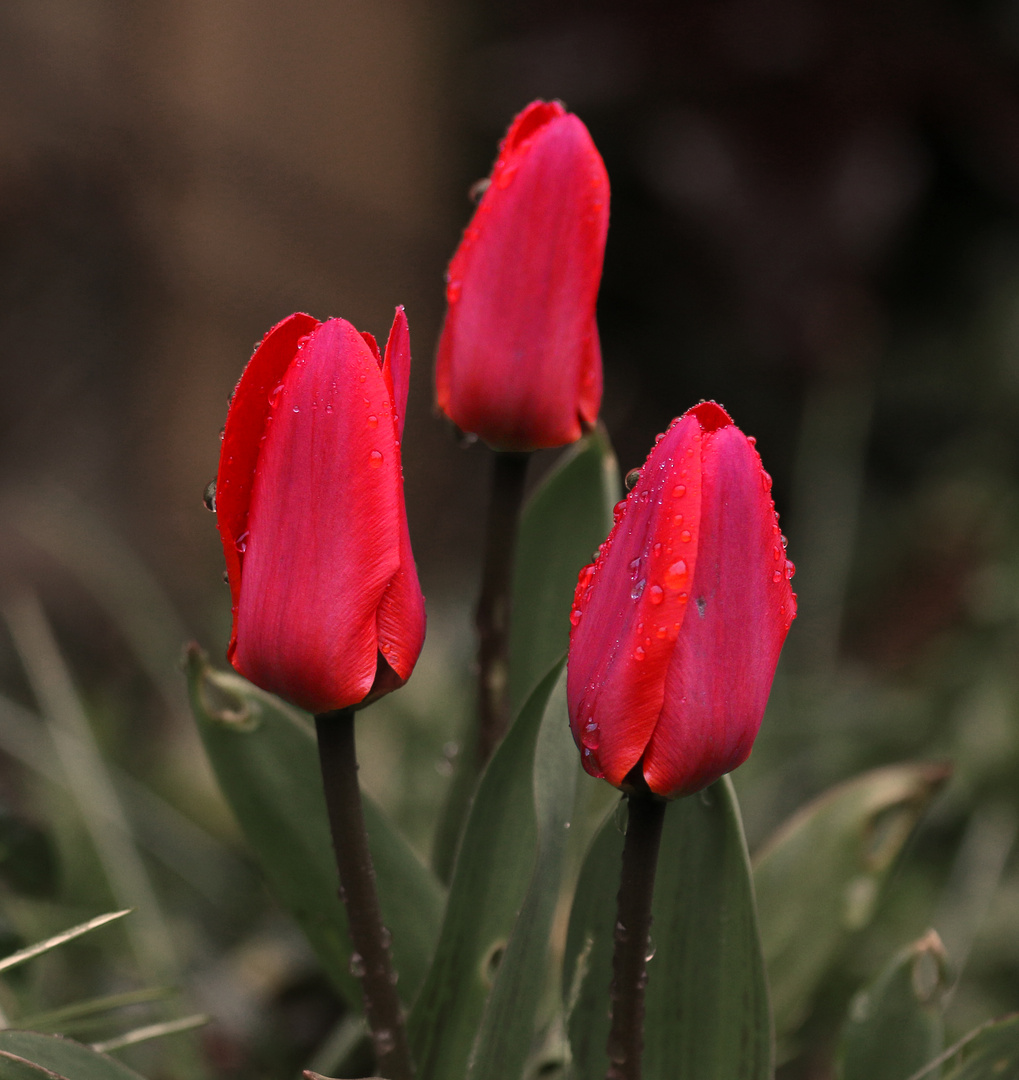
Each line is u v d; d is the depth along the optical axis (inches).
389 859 30.2
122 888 33.3
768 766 47.6
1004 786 47.8
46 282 75.2
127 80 77.0
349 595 25.4
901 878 43.6
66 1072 26.7
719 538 25.0
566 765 27.6
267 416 25.7
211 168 79.0
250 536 25.5
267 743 30.3
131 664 59.2
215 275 80.2
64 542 56.3
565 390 28.2
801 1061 36.4
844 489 59.4
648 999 28.0
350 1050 31.0
